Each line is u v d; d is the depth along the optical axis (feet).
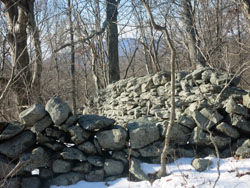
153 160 12.62
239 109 12.95
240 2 16.29
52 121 12.25
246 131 12.94
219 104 13.71
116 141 12.31
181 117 13.55
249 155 12.23
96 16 36.47
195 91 15.53
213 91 14.55
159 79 18.21
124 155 12.48
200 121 13.14
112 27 35.29
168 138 11.04
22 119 11.97
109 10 32.48
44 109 12.25
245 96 13.60
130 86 21.45
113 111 23.94
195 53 25.81
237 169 11.26
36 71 19.79
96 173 12.09
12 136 11.71
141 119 16.21
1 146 11.58
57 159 12.03
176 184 10.69
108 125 12.81
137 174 11.77
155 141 12.90
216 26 29.99
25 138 11.80
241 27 26.45
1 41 21.12
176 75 17.12
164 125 13.08
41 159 11.69
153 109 17.44
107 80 36.47
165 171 11.55
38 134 11.87
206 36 29.53
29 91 19.43
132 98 20.92
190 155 13.00
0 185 10.80
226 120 13.34
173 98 10.68
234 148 12.85
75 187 11.67
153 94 18.42
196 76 15.99
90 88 49.16
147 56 43.11
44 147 12.15
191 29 26.40
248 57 21.59
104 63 36.96
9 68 21.62
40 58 18.07
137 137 12.57
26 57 21.40
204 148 13.16
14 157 11.57
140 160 12.62
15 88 20.72
